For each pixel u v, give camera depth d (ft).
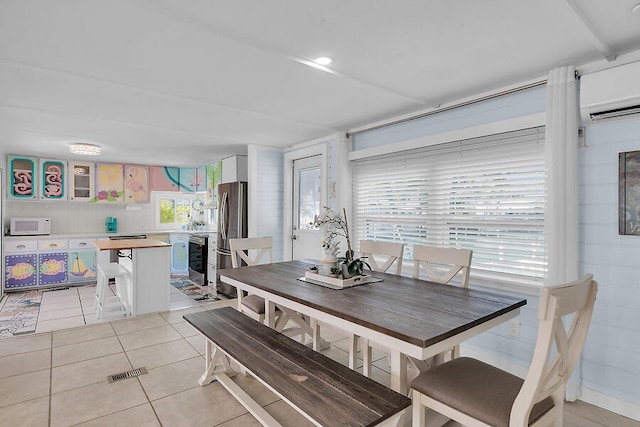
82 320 13.82
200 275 20.25
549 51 7.22
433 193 11.16
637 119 7.10
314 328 10.16
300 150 16.55
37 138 15.07
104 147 17.30
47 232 20.07
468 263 8.14
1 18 5.94
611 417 7.35
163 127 13.46
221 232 18.12
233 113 11.61
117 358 9.95
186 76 8.52
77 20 6.02
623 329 7.43
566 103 7.78
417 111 11.37
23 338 11.37
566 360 4.92
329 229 14.74
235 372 9.00
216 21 6.12
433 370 5.75
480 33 6.53
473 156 10.11
